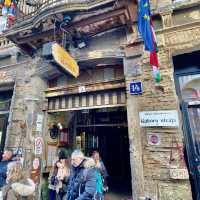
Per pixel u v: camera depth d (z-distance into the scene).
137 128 3.92
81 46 4.93
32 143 5.00
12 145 5.21
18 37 5.07
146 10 3.83
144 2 3.88
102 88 4.80
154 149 3.68
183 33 4.02
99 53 4.71
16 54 6.03
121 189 7.32
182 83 4.08
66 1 4.36
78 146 7.21
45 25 4.64
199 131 3.68
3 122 5.89
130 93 4.16
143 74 4.17
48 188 5.14
